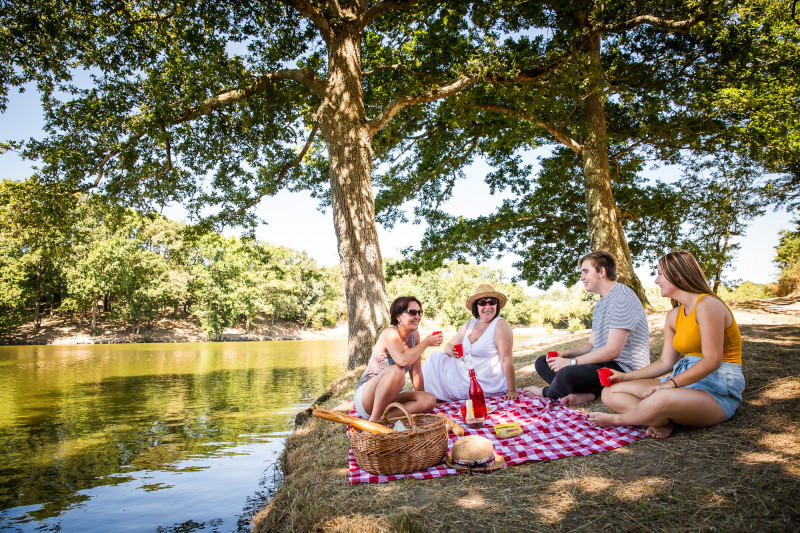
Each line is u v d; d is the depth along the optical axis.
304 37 12.26
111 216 12.94
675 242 16.50
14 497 4.51
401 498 2.54
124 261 50.91
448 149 15.23
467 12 10.81
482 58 10.00
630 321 3.86
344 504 2.56
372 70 12.13
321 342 58.28
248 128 12.25
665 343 3.35
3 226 12.06
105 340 52.00
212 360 26.23
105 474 5.26
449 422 3.48
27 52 10.06
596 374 4.00
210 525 3.58
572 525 2.05
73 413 9.62
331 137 9.70
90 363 23.69
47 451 6.43
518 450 3.03
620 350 3.84
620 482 2.39
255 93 11.52
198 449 6.39
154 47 11.32
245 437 7.14
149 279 53.81
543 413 3.87
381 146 14.12
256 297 61.12
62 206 11.91
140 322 57.75
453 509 2.32
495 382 4.72
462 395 4.75
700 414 2.87
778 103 13.15
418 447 2.89
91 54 10.57
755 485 2.16
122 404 10.80
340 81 9.78
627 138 13.80
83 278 50.75
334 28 9.91
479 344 4.73
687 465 2.48
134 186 12.09
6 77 10.16
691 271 3.00
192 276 57.50
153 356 29.52
